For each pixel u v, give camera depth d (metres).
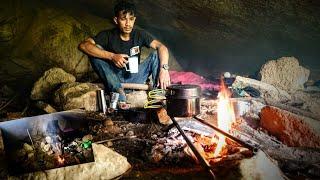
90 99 5.03
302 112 4.91
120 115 4.92
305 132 3.71
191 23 8.62
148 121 4.61
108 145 3.84
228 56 9.70
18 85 6.81
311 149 3.64
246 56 9.34
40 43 7.73
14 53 7.73
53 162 3.37
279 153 3.48
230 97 5.54
